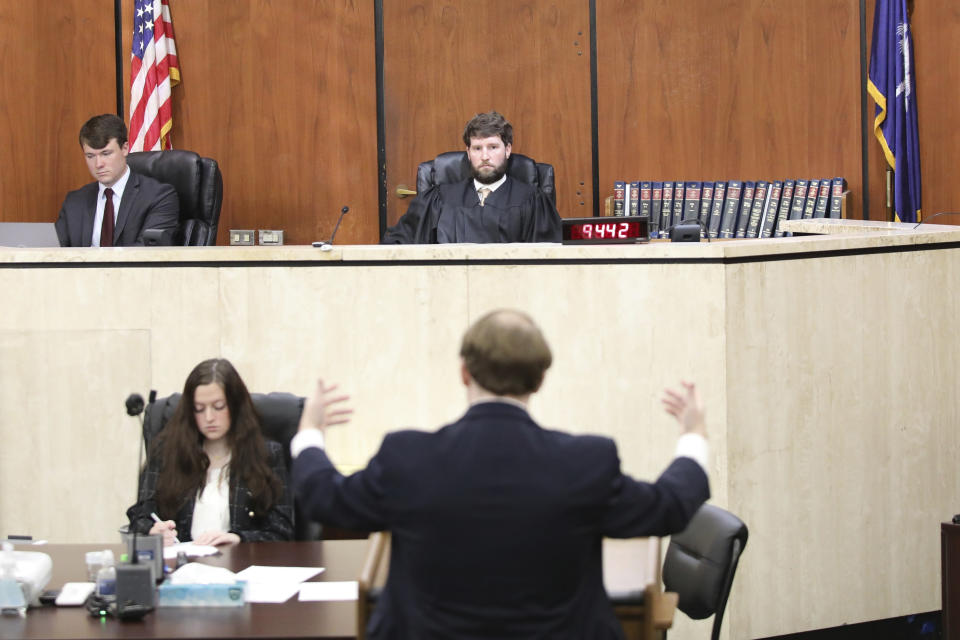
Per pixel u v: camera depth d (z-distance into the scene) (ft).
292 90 42.09
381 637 11.58
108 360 20.43
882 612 24.59
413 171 42.52
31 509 20.48
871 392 24.14
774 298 22.68
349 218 42.39
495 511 11.19
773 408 22.80
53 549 17.22
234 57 41.86
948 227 28.09
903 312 24.53
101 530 20.65
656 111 42.22
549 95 42.34
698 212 41.16
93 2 39.83
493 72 42.32
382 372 23.16
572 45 42.24
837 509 23.80
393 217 42.60
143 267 23.35
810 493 23.41
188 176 32.40
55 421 20.38
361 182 42.42
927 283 24.88
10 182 37.14
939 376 25.16
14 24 37.19
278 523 18.75
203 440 18.90
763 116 41.81
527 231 30.37
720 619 16.58
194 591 14.43
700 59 41.96
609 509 11.46
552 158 42.50
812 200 40.55
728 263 21.98
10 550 15.33
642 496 11.57
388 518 11.48
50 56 38.60
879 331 24.20
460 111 42.42
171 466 18.63
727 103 41.96
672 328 22.26
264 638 13.33
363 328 23.13
